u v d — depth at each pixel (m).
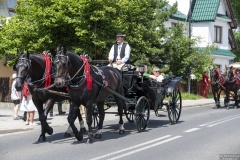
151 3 29.08
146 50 26.64
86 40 21.19
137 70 13.70
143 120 13.46
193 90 33.28
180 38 30.28
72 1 20.45
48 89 11.16
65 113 18.80
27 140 11.73
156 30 28.33
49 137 12.29
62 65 10.16
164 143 11.11
